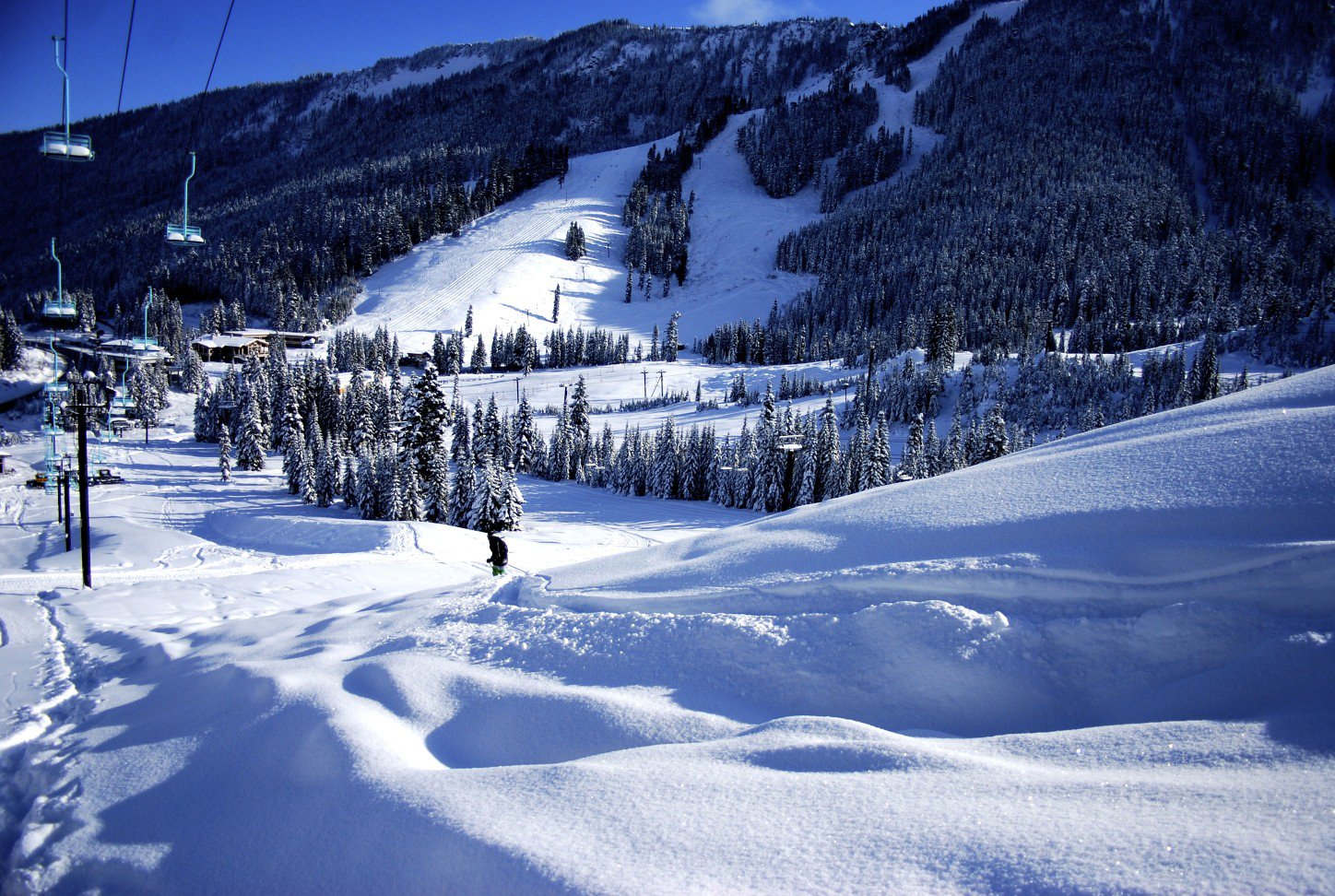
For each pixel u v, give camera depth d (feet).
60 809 15.76
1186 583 15.02
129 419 289.74
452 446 265.13
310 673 20.52
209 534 130.72
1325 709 11.50
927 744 13.01
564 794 12.55
